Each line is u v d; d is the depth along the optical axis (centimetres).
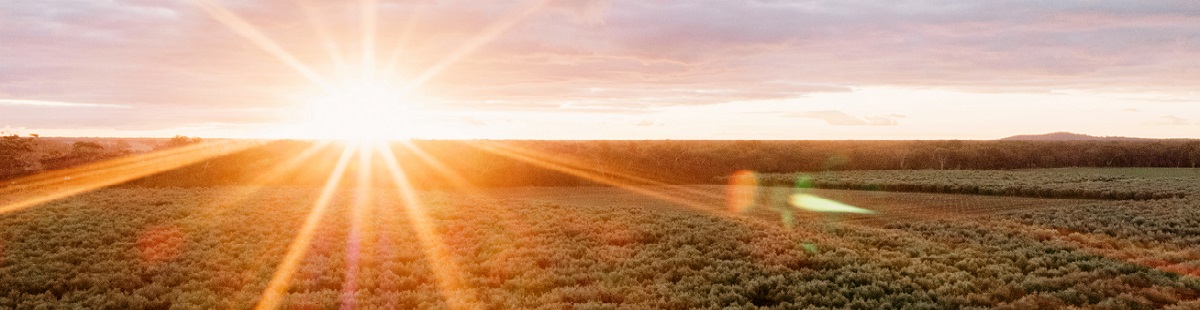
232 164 7394
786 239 3166
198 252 2809
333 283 2373
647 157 8894
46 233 3338
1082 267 2594
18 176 7075
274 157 7794
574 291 2222
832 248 2994
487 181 6969
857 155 10525
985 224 3803
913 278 2414
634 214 4141
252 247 2958
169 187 6306
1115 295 2164
